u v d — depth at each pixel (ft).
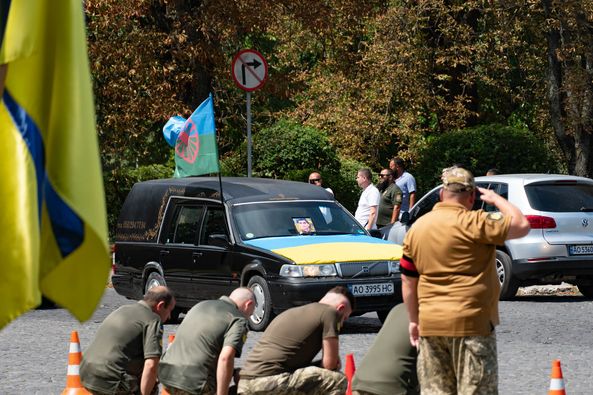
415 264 32.48
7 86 18.22
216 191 73.36
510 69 155.12
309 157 128.77
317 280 65.46
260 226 70.85
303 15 126.82
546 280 81.66
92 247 17.99
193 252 72.74
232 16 124.06
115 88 125.70
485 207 83.76
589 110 117.80
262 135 130.41
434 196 90.63
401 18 143.43
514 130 120.06
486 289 31.68
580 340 62.90
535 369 53.88
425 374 32.30
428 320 31.86
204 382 39.47
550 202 81.30
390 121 146.72
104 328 41.45
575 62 121.39
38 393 49.44
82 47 18.26
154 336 40.93
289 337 39.32
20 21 18.10
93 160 18.02
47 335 67.46
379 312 72.28
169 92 125.59
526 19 144.05
